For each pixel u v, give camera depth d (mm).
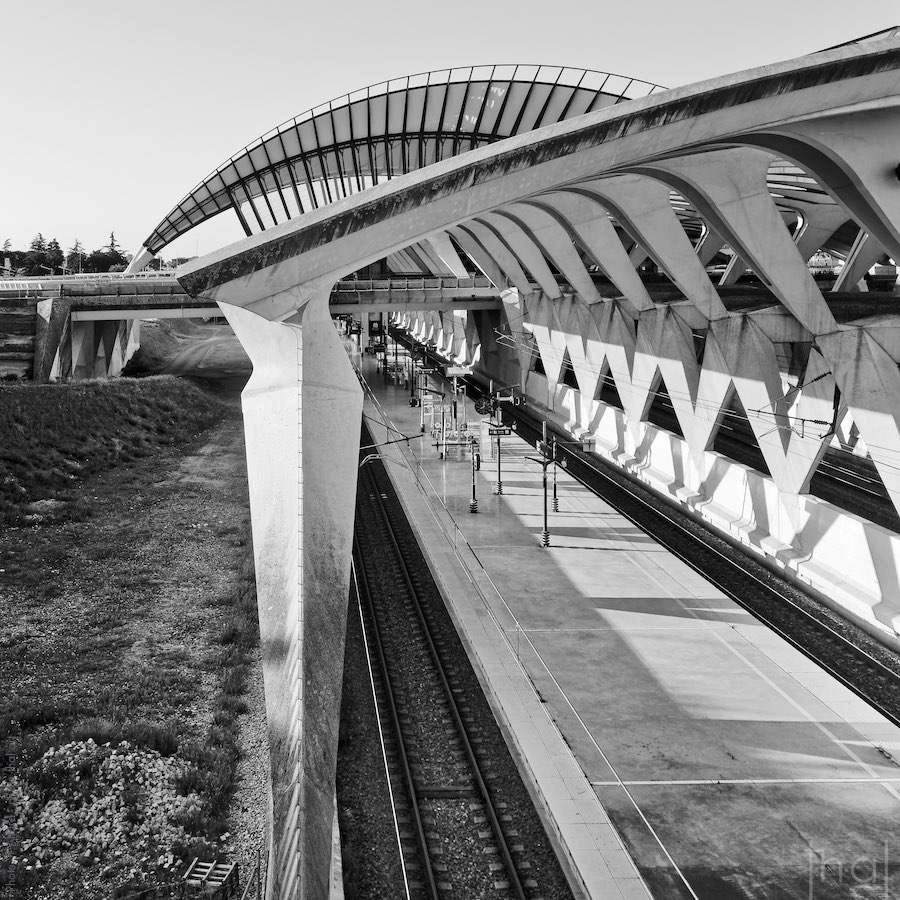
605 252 38281
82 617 26156
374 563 31547
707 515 34344
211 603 27297
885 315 28531
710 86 19672
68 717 19828
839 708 19641
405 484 42938
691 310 36031
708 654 22578
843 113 21328
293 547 15664
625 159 20031
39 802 16438
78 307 61094
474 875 14250
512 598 26734
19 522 35094
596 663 22016
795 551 28453
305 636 14180
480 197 18453
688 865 14219
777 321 30016
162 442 52656
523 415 60812
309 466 16328
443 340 102125
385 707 20359
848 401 26500
